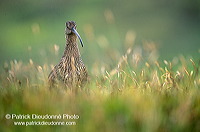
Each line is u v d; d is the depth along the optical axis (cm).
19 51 5756
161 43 6128
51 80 2153
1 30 6134
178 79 1922
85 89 1886
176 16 6575
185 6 6625
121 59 2086
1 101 1730
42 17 6181
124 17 6456
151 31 6397
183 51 6000
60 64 2206
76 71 2162
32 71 2062
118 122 1562
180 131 1573
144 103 1658
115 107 1652
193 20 6619
